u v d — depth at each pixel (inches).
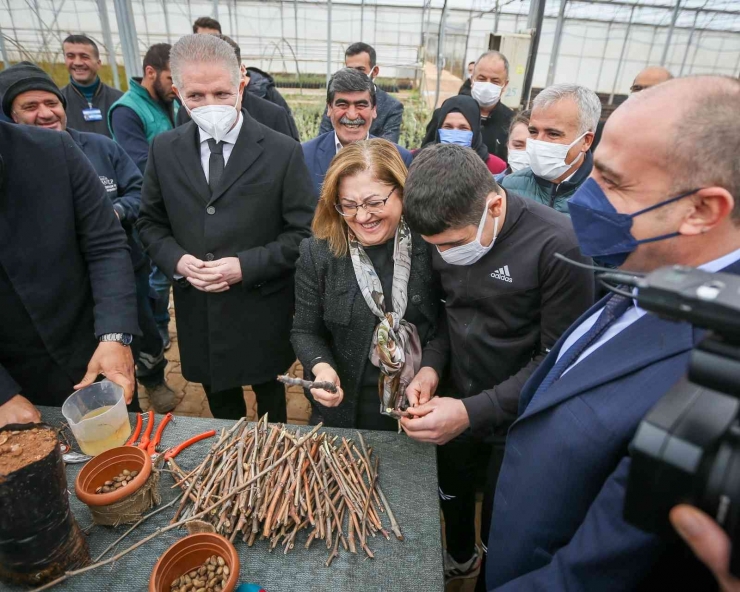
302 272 67.1
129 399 58.8
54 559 40.2
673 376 29.8
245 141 79.2
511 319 58.0
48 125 92.4
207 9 463.2
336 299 64.2
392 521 46.8
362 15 515.2
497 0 447.8
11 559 38.7
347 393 68.9
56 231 64.4
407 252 62.4
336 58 566.3
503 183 101.0
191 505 48.5
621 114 31.7
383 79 572.7
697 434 20.9
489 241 53.5
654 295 22.1
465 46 534.6
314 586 41.5
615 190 32.7
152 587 37.5
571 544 32.4
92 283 69.6
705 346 21.1
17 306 64.1
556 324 55.0
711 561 20.5
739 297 19.5
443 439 55.3
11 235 61.0
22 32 366.9
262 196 80.8
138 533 46.2
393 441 58.0
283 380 51.7
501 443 65.1
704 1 371.2
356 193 56.7
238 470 50.0
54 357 68.3
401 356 60.0
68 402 54.6
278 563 43.4
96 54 157.8
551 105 84.6
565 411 35.3
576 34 432.8
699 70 438.0
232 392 97.0
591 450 32.9
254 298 84.0
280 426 58.1
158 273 141.8
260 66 561.9
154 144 81.9
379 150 58.3
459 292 59.1
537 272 54.2
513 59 216.1
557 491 36.1
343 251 62.8
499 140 171.8
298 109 378.6
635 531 28.0
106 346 64.9
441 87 435.2
